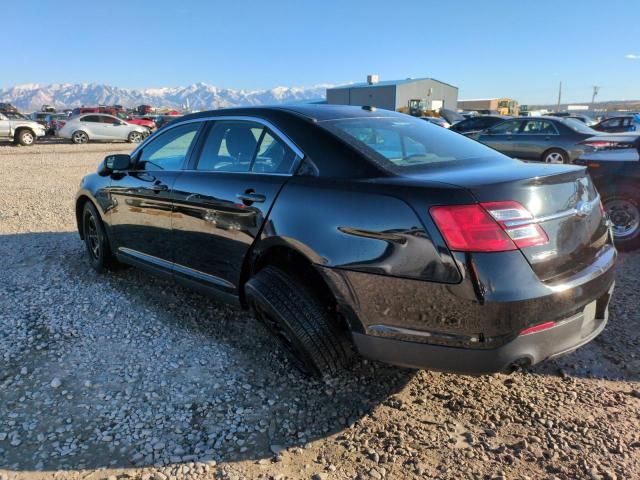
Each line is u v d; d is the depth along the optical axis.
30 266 5.20
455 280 2.30
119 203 4.38
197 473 2.39
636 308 4.08
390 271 2.46
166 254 3.93
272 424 2.73
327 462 2.46
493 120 16.11
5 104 37.78
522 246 2.34
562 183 2.61
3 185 10.95
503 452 2.52
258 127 3.34
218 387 3.05
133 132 26.98
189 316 3.97
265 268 3.01
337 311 2.75
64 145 24.73
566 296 2.44
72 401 2.91
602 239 2.89
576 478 2.35
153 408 2.86
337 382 3.10
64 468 2.42
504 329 2.31
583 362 3.32
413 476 2.37
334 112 3.38
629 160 5.55
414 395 2.99
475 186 2.36
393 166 2.73
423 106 61.81
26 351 3.45
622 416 2.78
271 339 3.58
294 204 2.85
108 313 4.03
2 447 2.55
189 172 3.71
